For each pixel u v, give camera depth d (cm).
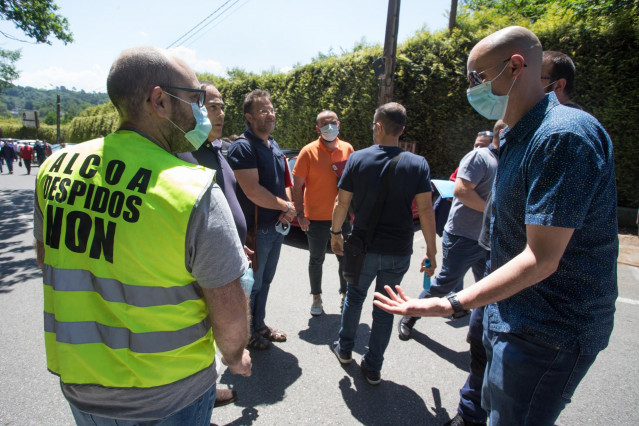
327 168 315
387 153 218
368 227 221
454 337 292
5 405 211
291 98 1059
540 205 103
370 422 202
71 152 105
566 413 209
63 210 96
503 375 122
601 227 109
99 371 94
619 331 297
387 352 270
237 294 102
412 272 434
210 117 205
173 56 105
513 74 120
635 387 231
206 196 94
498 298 109
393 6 671
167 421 101
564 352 112
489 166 246
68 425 197
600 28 603
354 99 879
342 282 343
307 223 320
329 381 236
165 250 90
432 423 202
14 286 387
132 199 90
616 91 598
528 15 978
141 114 102
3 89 2298
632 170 613
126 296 91
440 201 319
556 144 102
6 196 1006
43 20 1077
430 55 761
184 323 98
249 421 201
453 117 766
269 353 266
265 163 255
